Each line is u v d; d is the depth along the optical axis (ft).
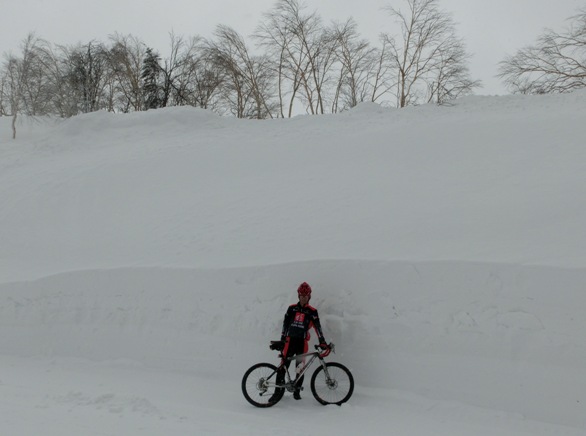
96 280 29.99
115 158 49.57
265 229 32.12
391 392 22.47
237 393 23.61
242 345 25.85
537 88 75.00
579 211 26.25
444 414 20.70
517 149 36.86
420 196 32.35
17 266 34.81
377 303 23.72
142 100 100.37
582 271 20.25
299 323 23.11
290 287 25.67
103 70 96.32
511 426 19.44
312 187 37.01
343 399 22.08
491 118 45.32
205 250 31.17
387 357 22.98
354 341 23.81
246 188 39.27
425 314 22.65
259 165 43.42
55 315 30.30
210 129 58.95
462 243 25.22
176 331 27.48
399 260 23.90
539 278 20.84
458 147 39.32
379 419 20.30
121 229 37.32
